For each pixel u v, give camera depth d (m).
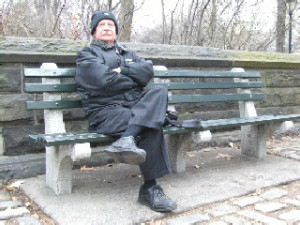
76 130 3.73
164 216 2.56
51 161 3.00
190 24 6.72
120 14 5.95
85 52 2.98
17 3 6.50
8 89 3.34
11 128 3.37
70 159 2.87
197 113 4.55
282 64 5.27
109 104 2.89
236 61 4.80
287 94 5.46
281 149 4.62
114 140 2.85
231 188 3.12
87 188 3.09
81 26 5.99
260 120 3.65
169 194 2.95
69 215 2.51
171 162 3.56
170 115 3.26
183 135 3.39
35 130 3.48
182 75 3.80
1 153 3.34
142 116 2.60
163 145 2.70
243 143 4.30
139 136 2.67
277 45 9.37
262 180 3.34
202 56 4.76
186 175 3.47
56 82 3.12
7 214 2.56
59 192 2.91
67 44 3.81
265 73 5.19
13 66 3.36
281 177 3.43
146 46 4.32
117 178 3.39
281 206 2.79
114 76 2.85
